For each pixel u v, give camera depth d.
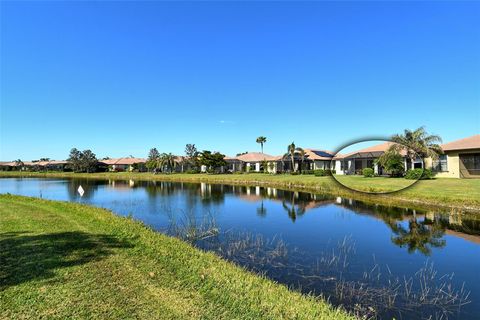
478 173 25.55
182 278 5.07
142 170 81.31
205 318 3.80
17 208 13.10
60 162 93.56
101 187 34.62
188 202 19.92
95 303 4.19
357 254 8.32
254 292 4.53
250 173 54.41
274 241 9.80
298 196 21.84
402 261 7.70
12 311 3.97
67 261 5.88
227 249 8.91
